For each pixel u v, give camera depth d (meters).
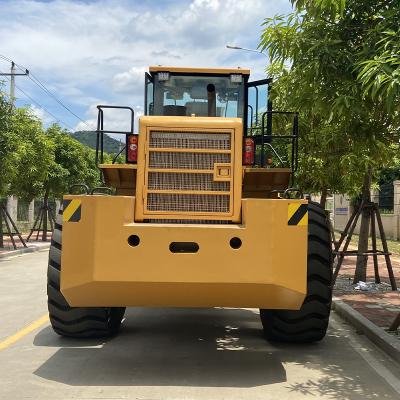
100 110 6.43
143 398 5.12
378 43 5.77
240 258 5.26
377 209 11.37
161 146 5.78
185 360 6.43
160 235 5.26
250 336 7.65
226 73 7.54
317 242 6.56
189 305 5.56
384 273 14.28
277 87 7.88
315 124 10.72
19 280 13.44
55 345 7.05
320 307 6.68
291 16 6.85
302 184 12.75
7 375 5.82
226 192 5.71
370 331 7.54
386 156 10.03
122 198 5.30
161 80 7.56
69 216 5.39
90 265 5.29
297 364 6.32
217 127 5.78
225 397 5.17
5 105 17.84
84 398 5.11
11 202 30.58
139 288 5.32
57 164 26.45
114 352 6.73
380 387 5.54
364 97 5.89
